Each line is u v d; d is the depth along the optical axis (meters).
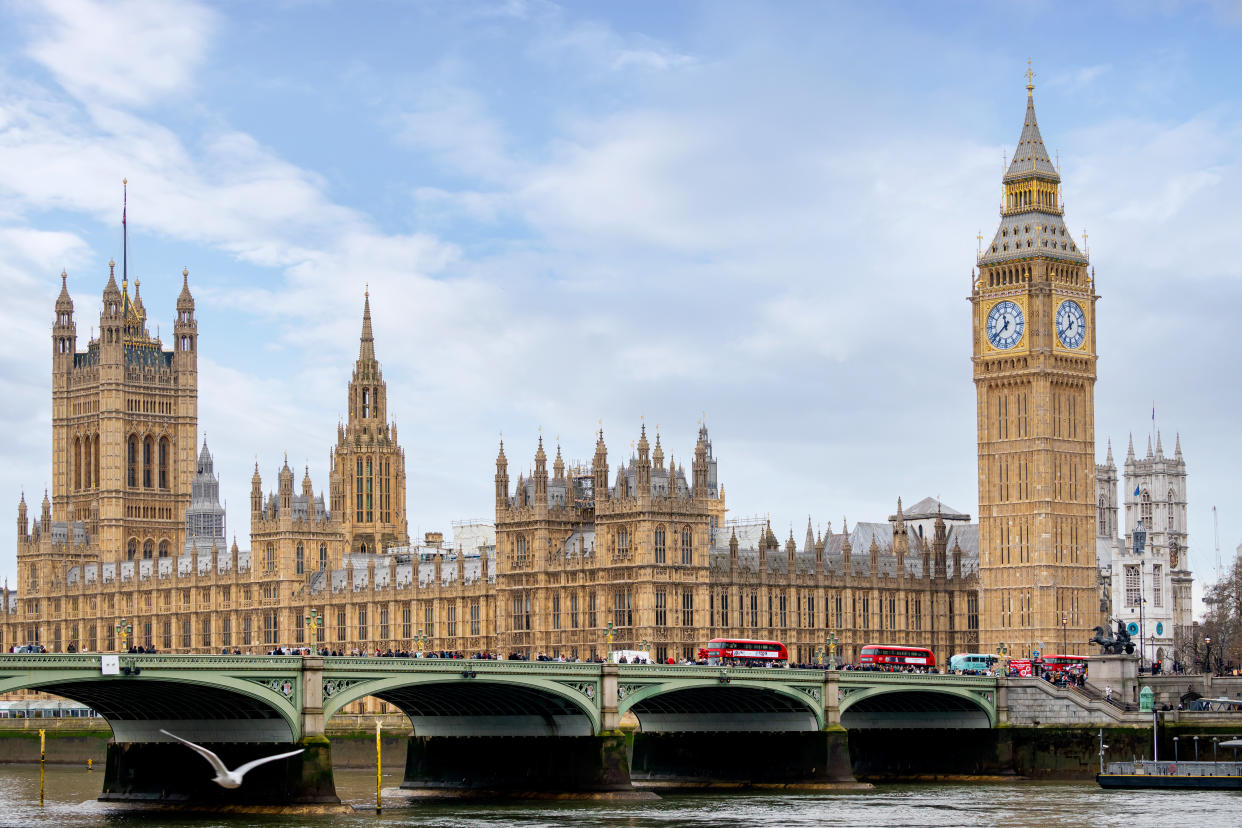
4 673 162.88
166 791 197.38
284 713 181.75
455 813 189.12
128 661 169.38
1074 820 181.88
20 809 198.12
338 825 175.00
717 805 199.12
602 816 186.88
